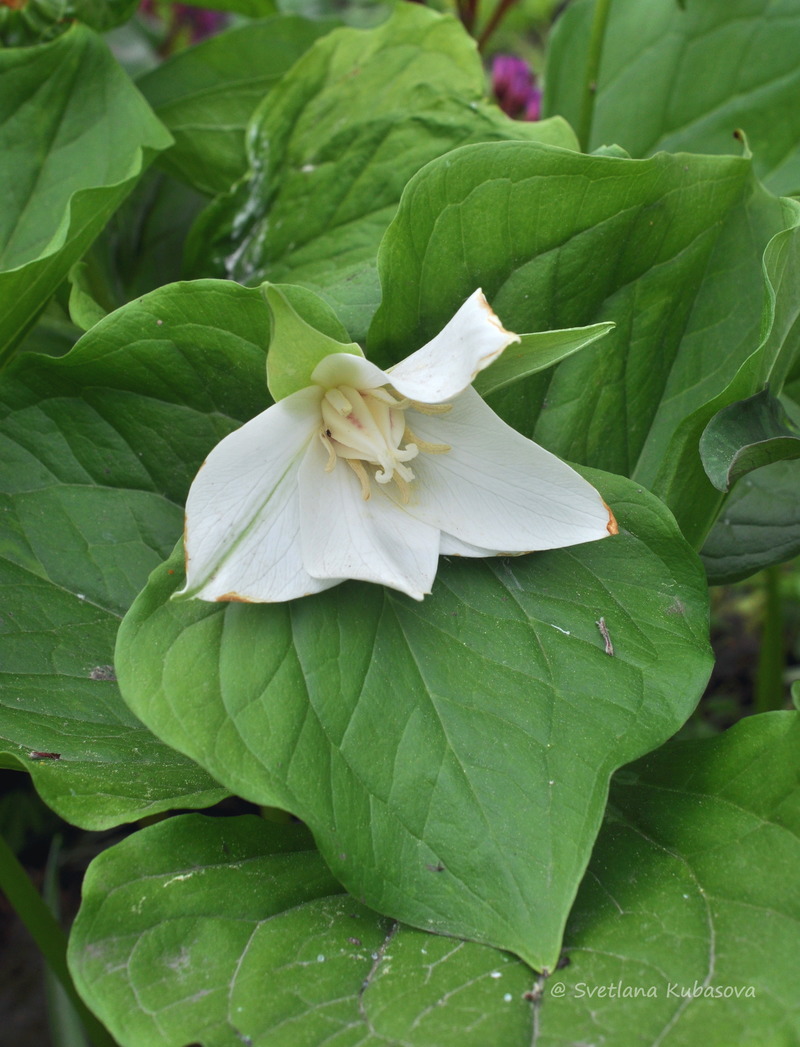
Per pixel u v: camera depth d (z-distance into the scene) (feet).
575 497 1.19
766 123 1.74
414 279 1.27
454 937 1.14
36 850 1.87
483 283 1.30
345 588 1.22
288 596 1.16
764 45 1.74
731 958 1.11
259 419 1.16
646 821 1.23
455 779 1.17
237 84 1.68
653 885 1.17
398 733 1.18
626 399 1.38
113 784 1.22
